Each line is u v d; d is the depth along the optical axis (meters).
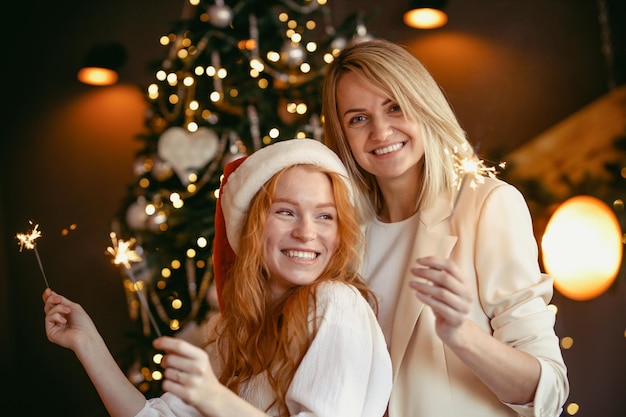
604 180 3.64
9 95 4.57
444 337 1.32
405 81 1.63
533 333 1.47
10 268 4.44
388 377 1.41
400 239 1.72
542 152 4.03
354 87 1.68
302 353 1.38
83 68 4.37
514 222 1.56
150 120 3.69
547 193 3.72
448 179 1.66
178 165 3.30
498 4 4.18
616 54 4.02
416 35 4.29
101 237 4.42
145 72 4.51
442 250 1.58
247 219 1.57
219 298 1.70
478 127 4.15
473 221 1.59
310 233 1.48
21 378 4.38
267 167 1.52
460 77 4.20
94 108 4.51
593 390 3.75
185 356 1.14
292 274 1.49
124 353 3.58
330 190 1.54
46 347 4.37
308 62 3.33
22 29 4.58
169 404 1.52
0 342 4.27
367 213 1.78
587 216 3.36
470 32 4.21
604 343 3.76
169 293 3.47
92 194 4.46
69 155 4.50
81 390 4.32
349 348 1.34
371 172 1.71
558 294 3.81
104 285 4.38
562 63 4.07
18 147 4.54
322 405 1.27
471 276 1.56
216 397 1.16
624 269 3.34
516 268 1.52
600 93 4.00
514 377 1.39
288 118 3.30
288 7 3.44
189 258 3.33
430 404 1.51
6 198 4.50
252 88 3.24
